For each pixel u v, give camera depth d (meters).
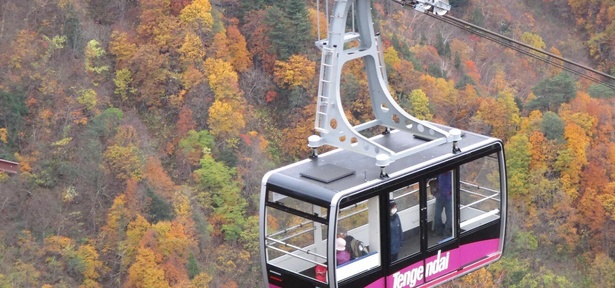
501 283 62.09
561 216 67.81
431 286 18.03
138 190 57.31
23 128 60.28
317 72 68.81
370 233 16.95
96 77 65.31
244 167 62.34
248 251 57.72
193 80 65.69
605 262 66.06
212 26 68.44
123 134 60.69
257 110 67.56
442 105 72.25
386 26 77.50
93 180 57.28
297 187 16.62
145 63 65.44
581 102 75.12
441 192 17.75
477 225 18.58
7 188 55.25
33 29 65.12
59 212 55.34
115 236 54.91
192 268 54.41
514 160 69.88
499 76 81.44
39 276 51.81
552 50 88.00
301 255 17.03
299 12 70.25
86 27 66.75
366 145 17.12
